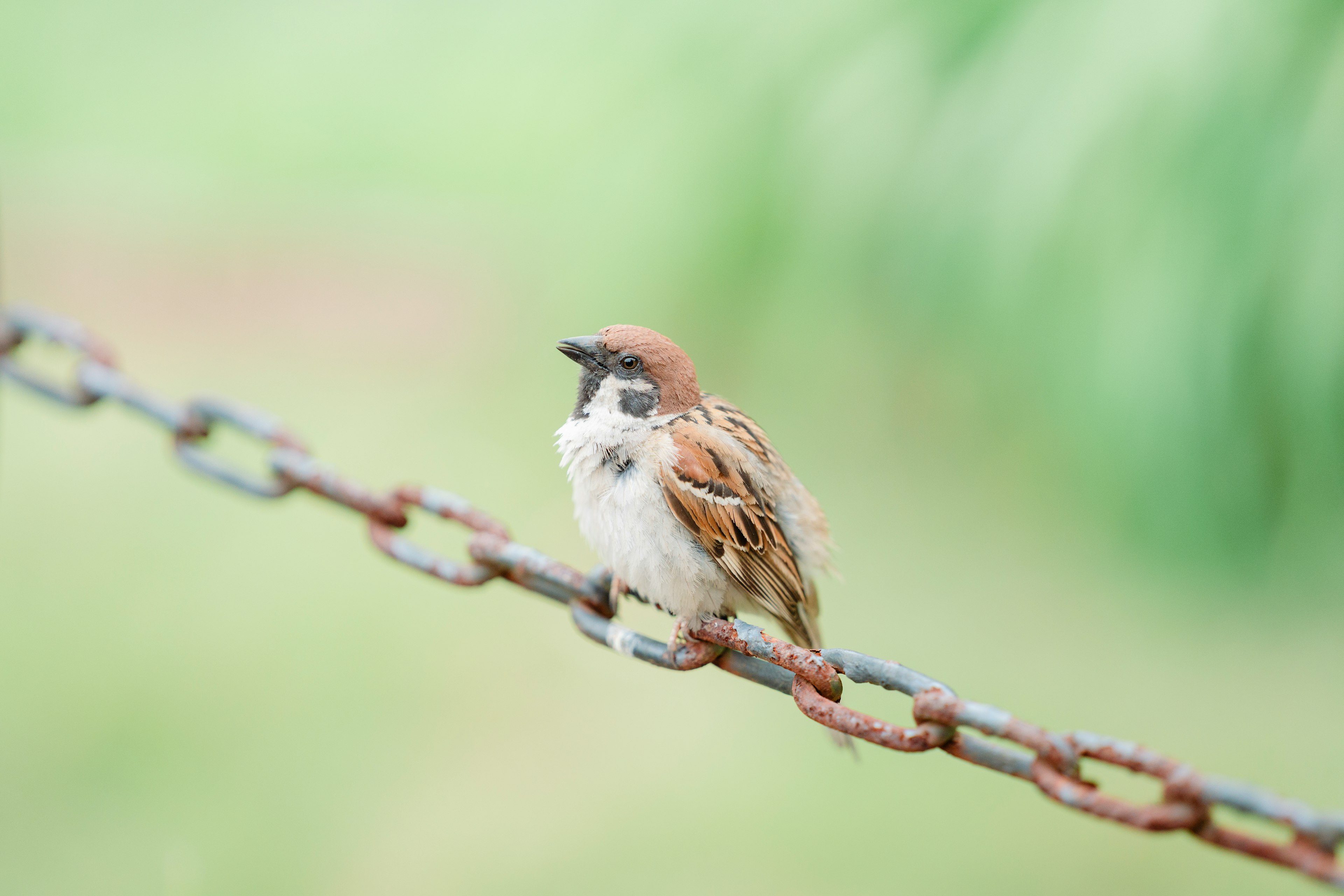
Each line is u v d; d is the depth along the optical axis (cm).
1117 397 1025
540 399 1488
